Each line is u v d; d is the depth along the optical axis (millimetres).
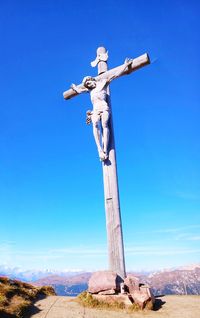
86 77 15273
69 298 12195
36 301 11453
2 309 9031
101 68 15688
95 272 11570
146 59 14375
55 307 10484
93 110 14539
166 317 9562
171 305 10992
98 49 16219
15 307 9516
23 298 11086
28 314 9516
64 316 9352
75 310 10070
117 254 12328
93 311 10016
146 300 10461
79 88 15883
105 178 13641
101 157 13758
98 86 14984
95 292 11062
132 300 10578
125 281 11289
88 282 11414
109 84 15375
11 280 13734
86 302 10758
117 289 10945
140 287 11039
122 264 12148
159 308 10625
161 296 12992
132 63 14727
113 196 13242
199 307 10617
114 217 12914
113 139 14242
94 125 14203
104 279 11094
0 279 13164
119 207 13156
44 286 14781
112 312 9945
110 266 12219
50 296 12930
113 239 12586
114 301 10594
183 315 9727
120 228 12750
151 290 11078
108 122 14250
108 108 14438
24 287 13758
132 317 9492
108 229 12820
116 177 13609
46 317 9219
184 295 13188
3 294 10672
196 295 13156
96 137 14109
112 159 13859
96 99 14617
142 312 10031
